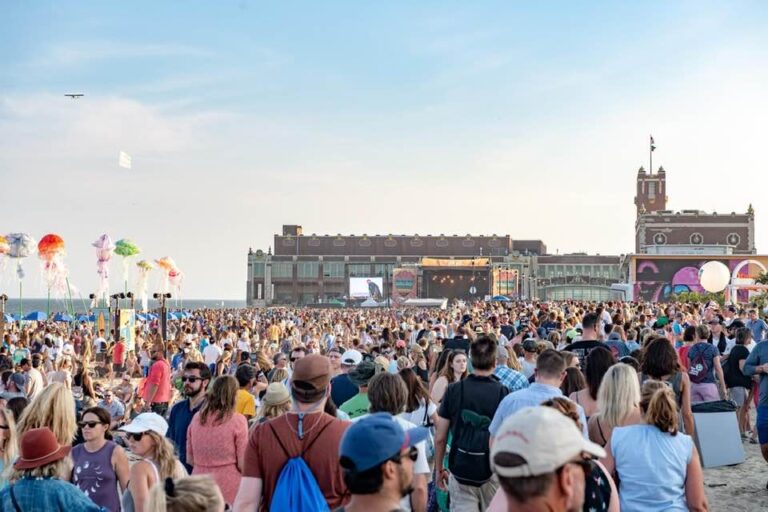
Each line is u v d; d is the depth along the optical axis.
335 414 5.83
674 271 75.75
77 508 4.45
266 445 4.08
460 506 5.93
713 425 10.50
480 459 5.83
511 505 2.37
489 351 6.03
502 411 5.48
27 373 13.84
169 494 3.06
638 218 117.00
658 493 4.60
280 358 13.31
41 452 4.49
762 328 16.44
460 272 128.25
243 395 8.50
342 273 140.62
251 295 140.12
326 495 4.02
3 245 31.16
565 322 19.25
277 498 3.94
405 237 146.50
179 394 17.39
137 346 30.98
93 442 5.77
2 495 4.42
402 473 2.91
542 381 5.57
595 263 134.00
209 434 5.70
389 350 15.34
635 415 5.34
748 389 12.38
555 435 2.33
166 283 50.91
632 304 34.03
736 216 111.12
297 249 146.50
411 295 121.56
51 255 32.66
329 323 38.44
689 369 10.82
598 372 6.45
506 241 146.25
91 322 47.44
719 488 9.44
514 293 114.12
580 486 2.46
